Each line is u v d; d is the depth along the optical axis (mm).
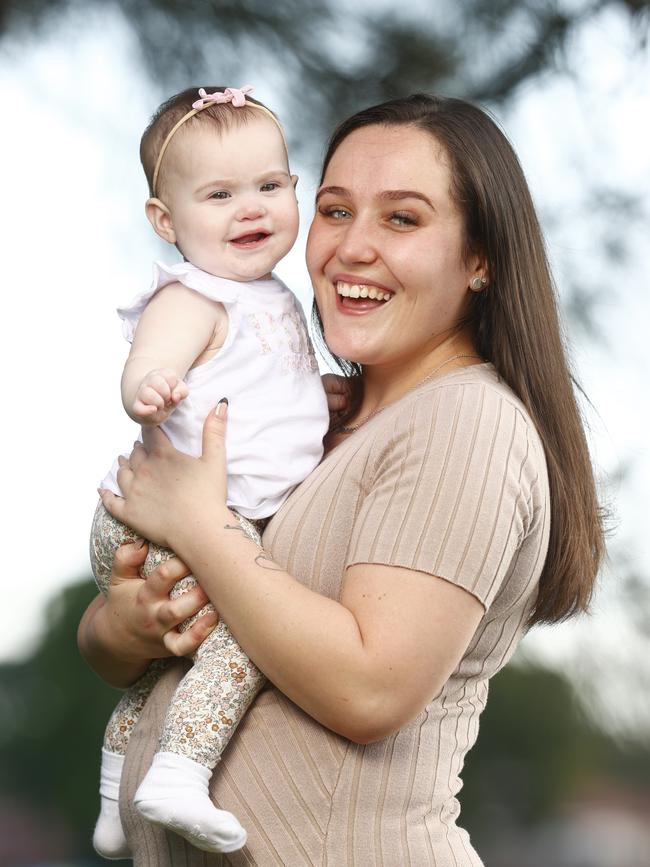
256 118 3262
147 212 3344
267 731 2934
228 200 3225
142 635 3094
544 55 5328
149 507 3074
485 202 3129
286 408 3195
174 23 5469
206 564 2938
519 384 3141
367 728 2766
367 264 3133
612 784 9664
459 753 3072
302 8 5441
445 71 5410
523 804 9789
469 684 3059
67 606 11148
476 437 2889
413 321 3146
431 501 2828
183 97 3301
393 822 2908
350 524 2975
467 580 2797
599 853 10031
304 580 2980
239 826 2826
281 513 3072
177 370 3059
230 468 3102
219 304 3180
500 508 2842
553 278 3250
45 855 10977
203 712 2885
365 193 3139
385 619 2764
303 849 2883
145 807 2818
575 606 3193
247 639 2850
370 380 3369
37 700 11180
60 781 11125
